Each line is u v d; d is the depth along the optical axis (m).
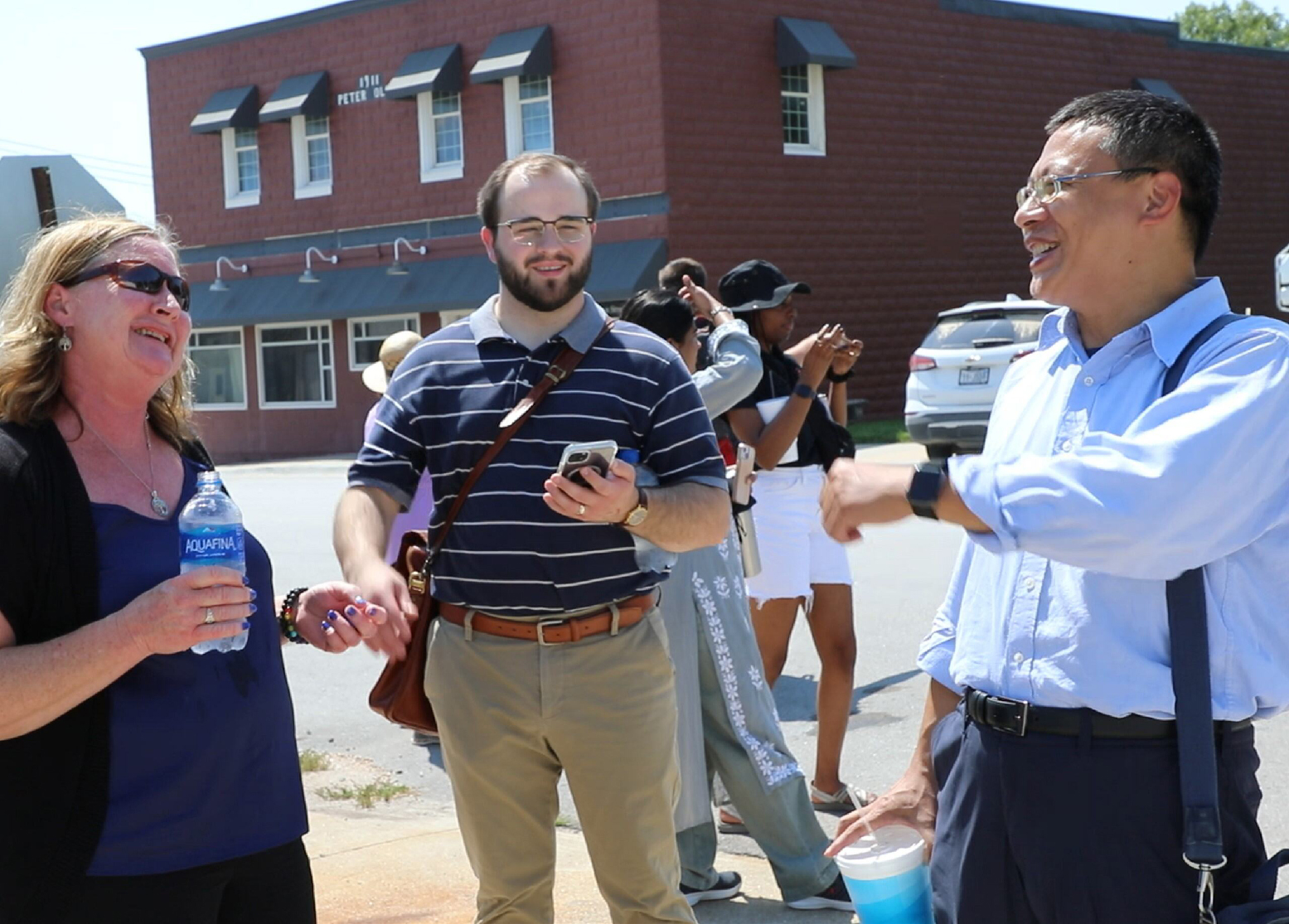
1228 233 31.39
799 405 5.20
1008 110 28.16
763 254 24.98
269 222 29.78
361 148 28.14
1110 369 2.55
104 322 2.69
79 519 2.63
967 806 2.62
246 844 2.76
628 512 3.22
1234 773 2.41
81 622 2.62
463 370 3.54
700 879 4.73
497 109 25.89
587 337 3.51
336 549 3.52
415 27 26.94
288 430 29.98
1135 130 2.48
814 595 5.58
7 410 2.67
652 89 23.78
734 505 4.98
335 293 28.42
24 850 2.56
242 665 2.80
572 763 3.51
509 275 3.49
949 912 2.68
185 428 3.02
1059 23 28.61
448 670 3.56
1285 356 2.31
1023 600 2.53
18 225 7.21
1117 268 2.53
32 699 2.45
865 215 26.31
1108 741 2.43
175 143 31.09
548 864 3.66
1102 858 2.43
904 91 26.69
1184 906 2.40
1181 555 2.27
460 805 3.66
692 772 4.53
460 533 3.50
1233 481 2.25
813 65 25.02
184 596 2.48
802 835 4.62
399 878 5.09
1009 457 2.69
